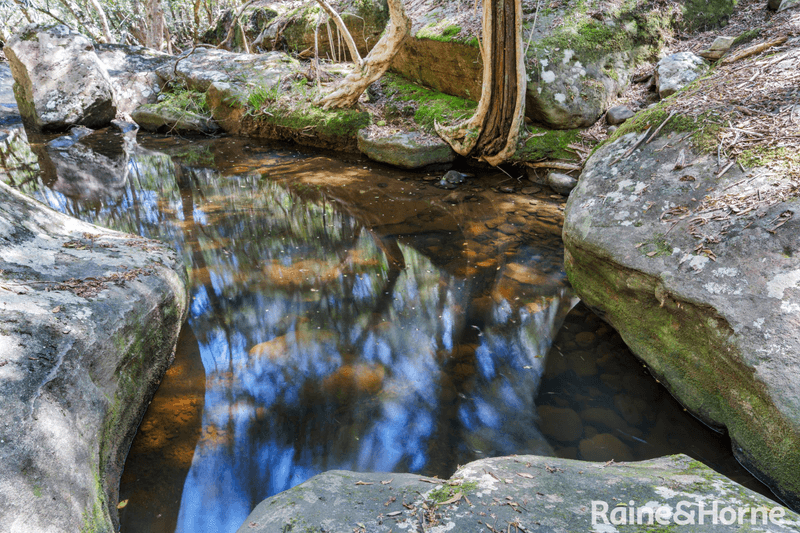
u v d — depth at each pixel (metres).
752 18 5.88
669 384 2.55
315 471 2.17
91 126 8.32
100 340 2.16
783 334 2.03
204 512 1.98
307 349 2.98
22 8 11.32
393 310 3.37
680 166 2.92
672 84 5.18
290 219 4.78
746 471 2.12
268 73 7.86
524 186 5.38
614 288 2.88
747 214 2.46
